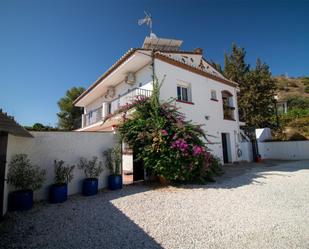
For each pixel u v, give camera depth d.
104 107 13.47
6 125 3.71
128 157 10.16
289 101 39.12
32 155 5.71
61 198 5.44
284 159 17.50
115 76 12.63
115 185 6.92
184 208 4.83
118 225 3.86
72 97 28.58
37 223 3.99
